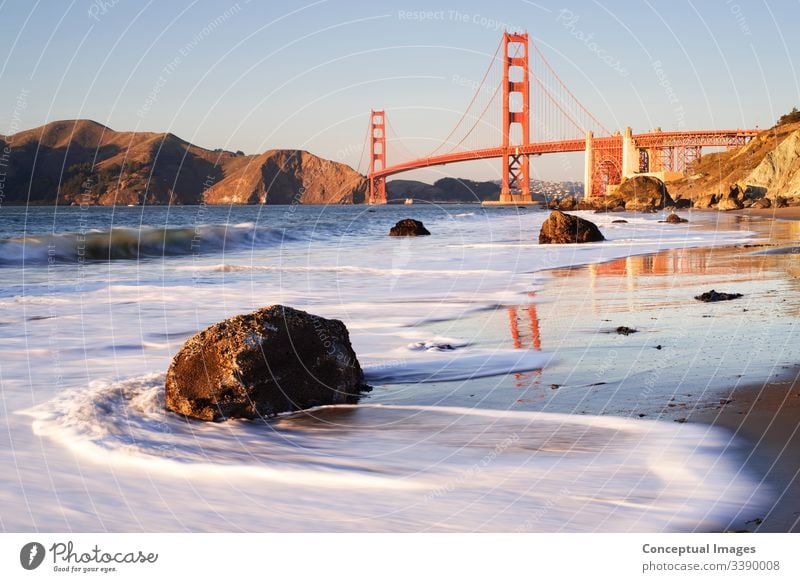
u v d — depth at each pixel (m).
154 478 4.20
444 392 6.23
